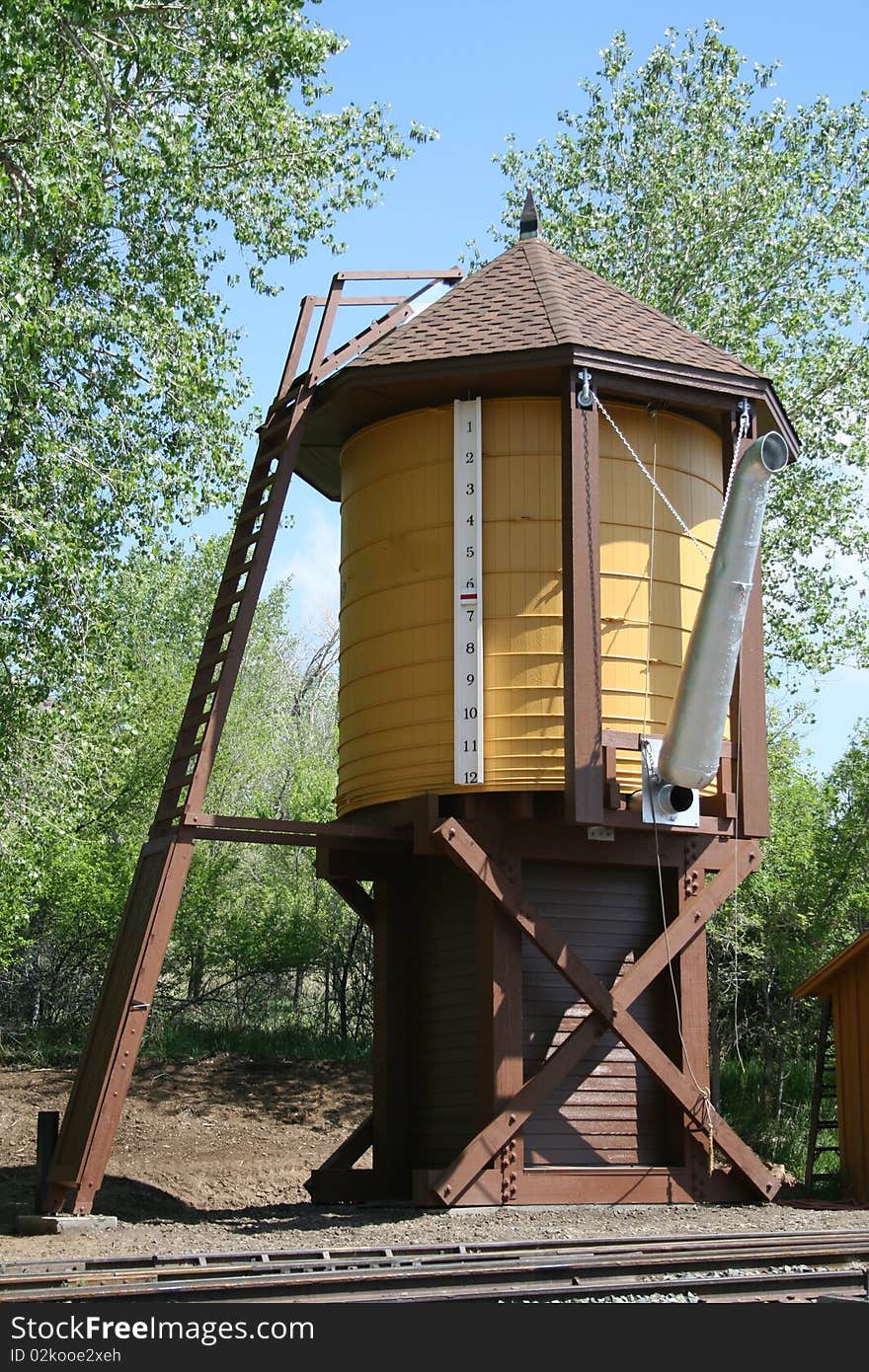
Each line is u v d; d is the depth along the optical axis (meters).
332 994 37.66
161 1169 23.30
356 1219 15.49
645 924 17.53
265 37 21.75
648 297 29.02
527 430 16.95
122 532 21.45
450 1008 17.94
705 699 15.37
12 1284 10.07
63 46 19.97
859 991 19.73
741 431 17.42
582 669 15.75
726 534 15.23
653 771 16.08
